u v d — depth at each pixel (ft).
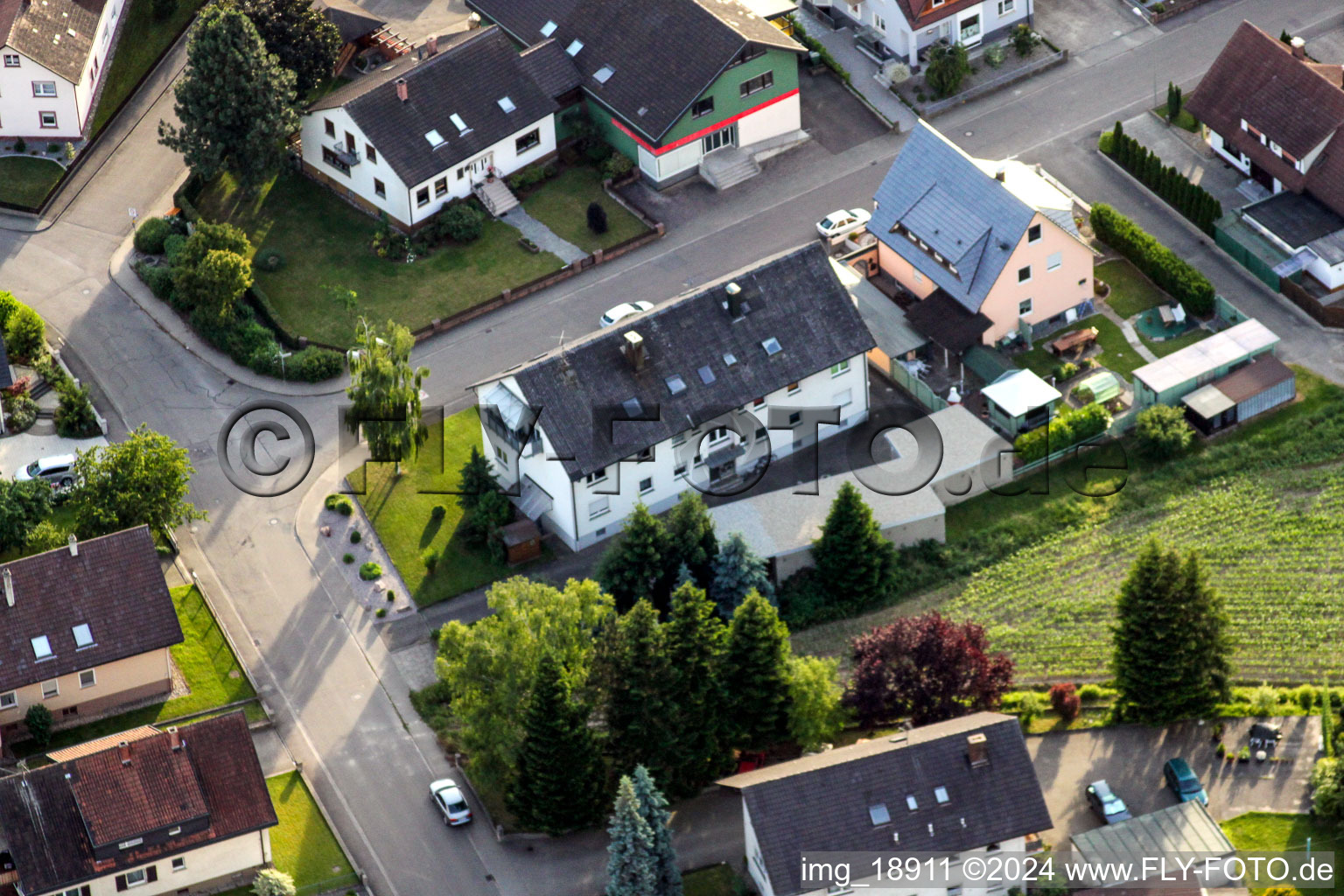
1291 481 456.45
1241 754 398.83
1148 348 486.79
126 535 414.82
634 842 361.71
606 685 382.22
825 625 432.66
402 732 412.36
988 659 400.67
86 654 405.39
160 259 516.32
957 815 364.79
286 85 513.45
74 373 491.31
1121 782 397.39
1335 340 487.20
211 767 379.76
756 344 452.35
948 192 488.44
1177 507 453.58
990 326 479.82
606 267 515.91
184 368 491.72
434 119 519.19
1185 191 513.04
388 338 456.04
